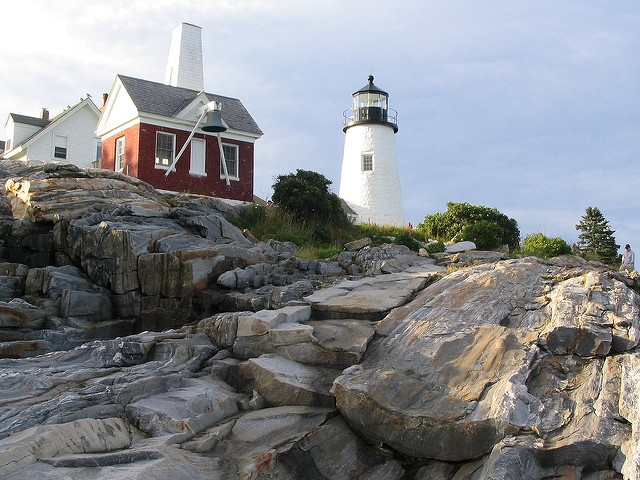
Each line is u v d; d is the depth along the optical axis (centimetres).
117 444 768
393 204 3322
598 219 3838
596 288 1020
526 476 710
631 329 881
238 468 743
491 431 763
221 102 2769
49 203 1705
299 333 986
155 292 1370
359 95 3422
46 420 789
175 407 848
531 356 868
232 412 898
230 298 1270
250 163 2694
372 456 821
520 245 2139
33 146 3388
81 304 1367
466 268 1258
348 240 2111
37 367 994
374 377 875
